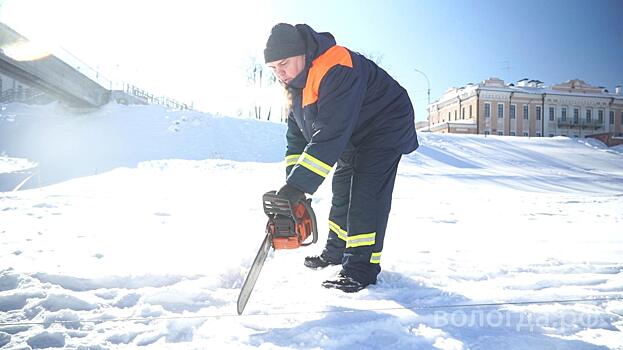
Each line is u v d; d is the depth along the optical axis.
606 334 1.65
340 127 2.05
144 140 23.86
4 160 18.91
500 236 4.17
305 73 2.15
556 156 29.44
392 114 2.42
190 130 25.98
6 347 1.45
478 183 17.27
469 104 53.00
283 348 1.47
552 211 7.10
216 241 3.42
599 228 4.86
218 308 1.90
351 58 2.17
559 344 1.53
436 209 7.25
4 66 24.27
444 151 26.89
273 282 2.33
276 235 1.88
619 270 2.72
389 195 2.39
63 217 4.93
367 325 1.66
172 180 12.52
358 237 2.31
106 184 10.93
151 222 4.62
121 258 2.73
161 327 1.65
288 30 2.09
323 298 2.03
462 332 1.64
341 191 2.68
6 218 4.78
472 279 2.49
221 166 16.70
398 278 2.46
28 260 2.67
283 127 27.97
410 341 1.54
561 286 2.35
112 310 1.84
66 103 32.91
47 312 1.77
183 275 2.34
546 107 53.09
